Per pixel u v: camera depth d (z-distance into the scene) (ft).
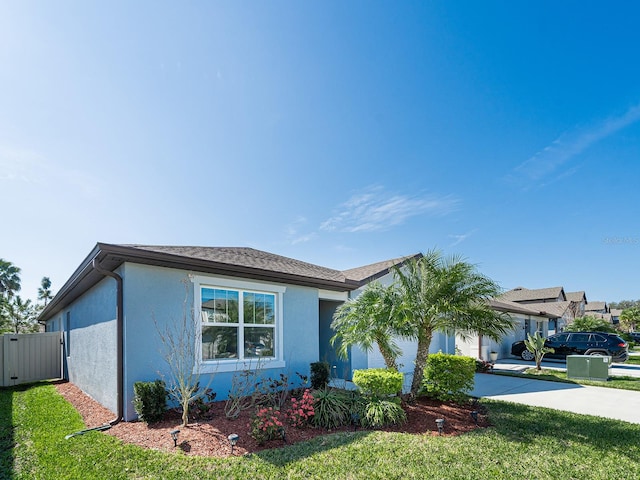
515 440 20.24
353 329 28.30
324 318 45.06
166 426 21.91
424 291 27.58
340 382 39.70
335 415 22.91
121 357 24.40
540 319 95.25
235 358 30.58
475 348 62.08
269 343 33.40
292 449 18.52
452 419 24.77
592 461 17.35
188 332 25.84
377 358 46.06
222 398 28.50
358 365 43.16
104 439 19.92
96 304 32.30
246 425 21.95
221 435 20.33
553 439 20.44
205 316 29.04
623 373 51.83
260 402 26.25
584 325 88.84
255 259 36.22
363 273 49.14
